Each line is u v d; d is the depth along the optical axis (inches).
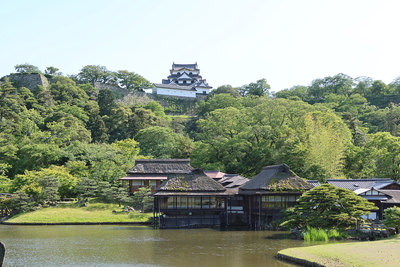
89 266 1136.2
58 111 4192.9
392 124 4215.1
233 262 1176.8
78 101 4859.7
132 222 2197.3
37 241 1579.7
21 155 3097.9
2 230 1919.3
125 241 1587.1
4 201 2331.4
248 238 1672.0
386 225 1466.5
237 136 3056.1
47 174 2564.0
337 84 6102.4
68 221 2170.3
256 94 6156.5
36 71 5777.6
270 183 2050.9
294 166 2674.7
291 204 2064.5
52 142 3319.4
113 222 2186.3
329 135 2792.8
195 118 5187.0
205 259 1222.9
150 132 3794.3
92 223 2171.5
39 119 4124.0
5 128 3506.4
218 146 3090.6
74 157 3083.2
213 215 2148.1
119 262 1186.6
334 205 1662.2
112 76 5876.0
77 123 3924.7
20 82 5329.7
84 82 5767.7
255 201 2114.9
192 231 1927.9
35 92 4995.1
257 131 3034.0
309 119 2950.3
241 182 2437.3
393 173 2667.3
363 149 2920.8
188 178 2139.5
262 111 3280.0
